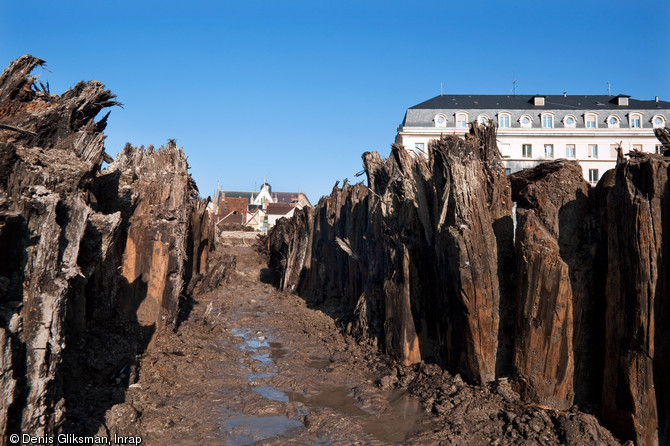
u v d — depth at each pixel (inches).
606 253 404.8
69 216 311.1
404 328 593.9
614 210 374.3
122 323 561.6
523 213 449.7
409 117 2578.7
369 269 761.6
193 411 465.1
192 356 628.1
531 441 378.9
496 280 482.0
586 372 414.3
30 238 269.0
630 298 356.2
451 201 501.7
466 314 481.4
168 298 680.4
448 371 522.6
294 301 1224.2
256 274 1740.9
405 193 623.8
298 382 575.8
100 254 395.5
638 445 348.5
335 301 1114.1
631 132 2384.4
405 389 530.9
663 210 349.7
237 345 764.6
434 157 557.3
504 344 478.9
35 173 282.0
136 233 611.2
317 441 414.3
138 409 438.9
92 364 449.7
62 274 303.0
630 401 352.5
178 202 666.8
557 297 414.6
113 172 516.7
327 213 1177.4
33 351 266.5
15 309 258.5
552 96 2652.6
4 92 420.5
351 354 689.6
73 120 446.9
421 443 400.2
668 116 2399.1
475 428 415.8
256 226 4500.5
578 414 382.3
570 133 2426.2
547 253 421.7
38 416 266.8
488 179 512.1
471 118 2527.1
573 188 449.4
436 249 545.0
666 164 352.2
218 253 2001.7
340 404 508.4
